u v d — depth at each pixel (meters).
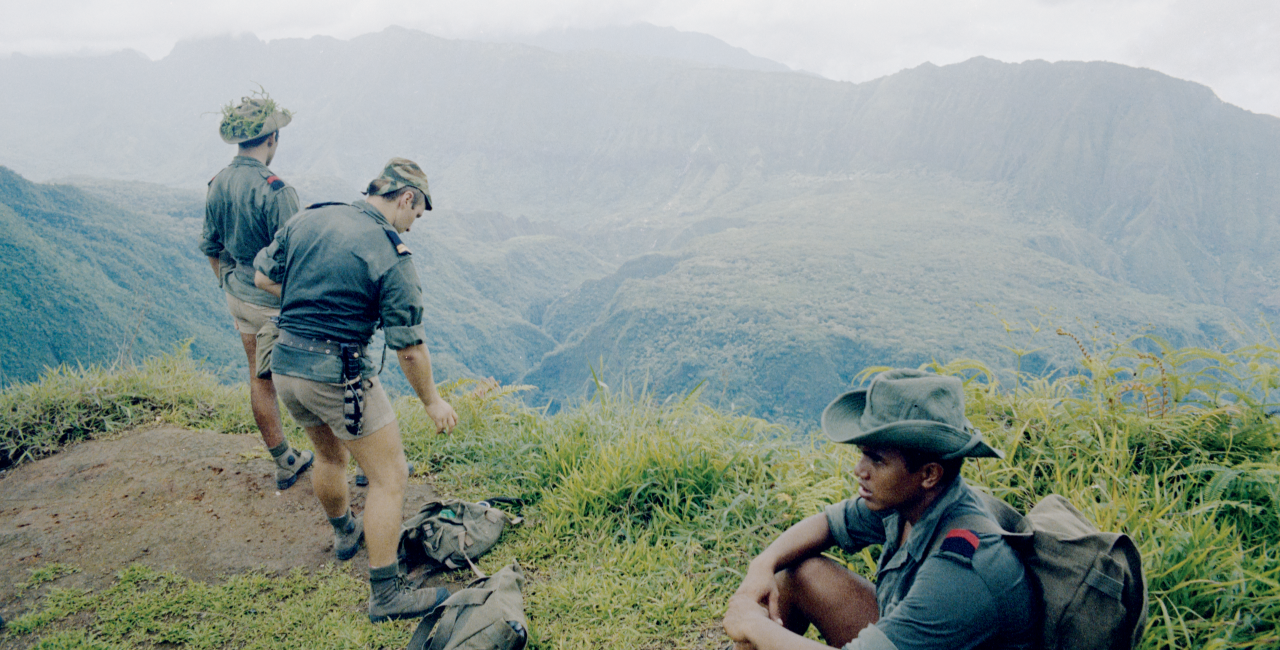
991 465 2.89
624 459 3.43
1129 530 2.28
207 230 3.32
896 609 1.41
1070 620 1.31
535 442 4.00
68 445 4.19
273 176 3.14
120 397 4.59
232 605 2.66
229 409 4.75
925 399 1.39
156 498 3.50
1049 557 1.36
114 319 144.25
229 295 3.34
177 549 3.05
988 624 1.33
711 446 3.50
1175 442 2.87
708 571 2.79
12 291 129.88
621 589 2.66
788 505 3.07
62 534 3.17
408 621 2.56
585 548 3.00
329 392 2.43
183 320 163.62
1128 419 2.96
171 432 4.32
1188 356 2.97
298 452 3.71
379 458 2.52
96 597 2.70
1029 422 3.15
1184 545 2.15
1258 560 2.16
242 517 3.32
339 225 2.41
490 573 2.87
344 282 2.37
